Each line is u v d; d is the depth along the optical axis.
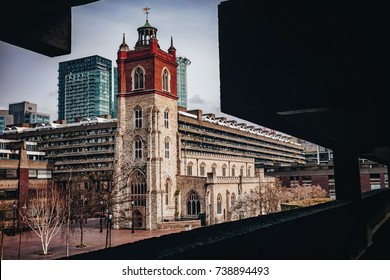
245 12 4.64
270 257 4.51
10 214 57.41
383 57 3.96
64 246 43.53
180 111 95.31
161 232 54.34
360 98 4.74
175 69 66.19
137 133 60.88
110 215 45.75
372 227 14.30
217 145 107.12
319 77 4.42
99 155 97.50
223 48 4.77
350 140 9.59
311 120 6.97
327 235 7.03
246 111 4.82
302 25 3.93
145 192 59.38
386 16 3.59
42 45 3.05
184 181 62.44
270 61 4.53
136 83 62.50
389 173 31.30
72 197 49.19
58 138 102.06
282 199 66.38
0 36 2.84
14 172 65.00
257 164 127.38
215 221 58.81
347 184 12.77
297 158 168.50
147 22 67.06
